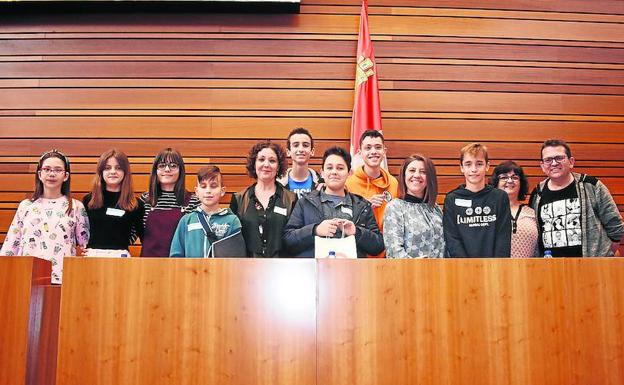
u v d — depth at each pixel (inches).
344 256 104.1
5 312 92.3
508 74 187.8
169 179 132.3
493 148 183.8
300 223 121.0
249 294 94.2
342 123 183.5
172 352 92.7
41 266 97.6
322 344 93.4
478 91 186.5
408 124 183.8
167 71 183.6
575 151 185.3
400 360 93.5
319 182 146.1
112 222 129.4
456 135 183.8
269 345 93.3
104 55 184.2
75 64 183.6
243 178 179.3
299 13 187.8
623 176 184.9
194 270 94.5
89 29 185.2
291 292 94.3
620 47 191.6
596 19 192.4
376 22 188.2
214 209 117.5
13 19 185.6
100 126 180.9
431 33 188.4
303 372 92.8
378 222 139.6
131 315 93.2
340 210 122.0
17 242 131.4
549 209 135.2
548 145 134.3
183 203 132.7
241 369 92.7
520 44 189.8
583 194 132.7
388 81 185.6
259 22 187.0
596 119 187.5
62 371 91.7
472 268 96.0
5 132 179.9
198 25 185.8
